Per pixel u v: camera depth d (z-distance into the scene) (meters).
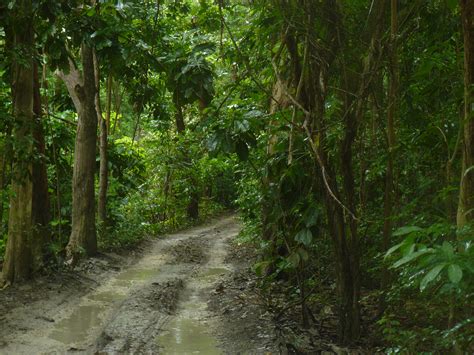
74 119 15.98
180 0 11.84
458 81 5.03
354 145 6.20
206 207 28.62
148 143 22.47
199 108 19.58
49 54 9.80
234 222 26.86
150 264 13.09
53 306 8.08
